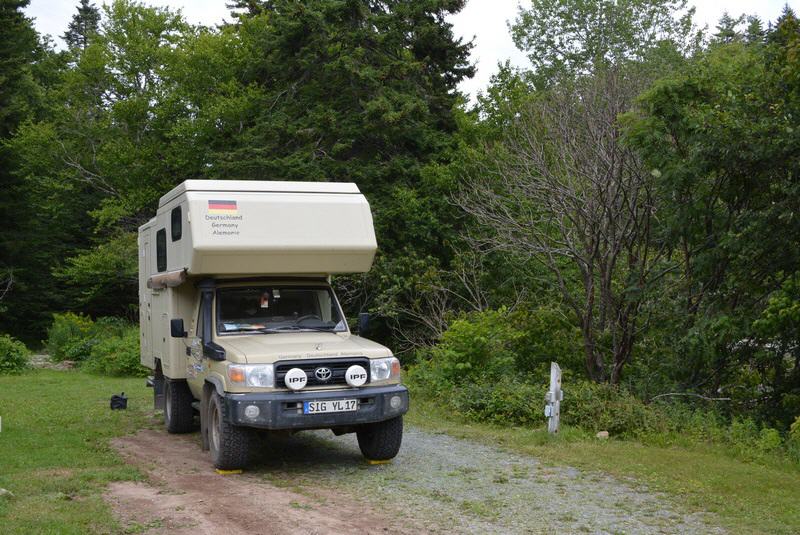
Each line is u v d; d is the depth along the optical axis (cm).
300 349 865
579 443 1044
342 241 958
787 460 959
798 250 1248
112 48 3475
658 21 3688
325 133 2355
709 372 1364
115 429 1183
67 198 3747
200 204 917
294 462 933
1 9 3294
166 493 770
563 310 1677
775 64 1233
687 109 1248
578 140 1527
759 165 1217
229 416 826
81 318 2934
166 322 1106
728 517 684
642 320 1458
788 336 1272
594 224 1437
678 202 1312
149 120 3266
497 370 1437
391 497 755
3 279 3491
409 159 2378
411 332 2286
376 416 857
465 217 2222
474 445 1039
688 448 1028
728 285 1322
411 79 2495
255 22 3084
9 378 2062
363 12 2353
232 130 2889
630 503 732
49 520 638
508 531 640
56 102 3769
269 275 994
